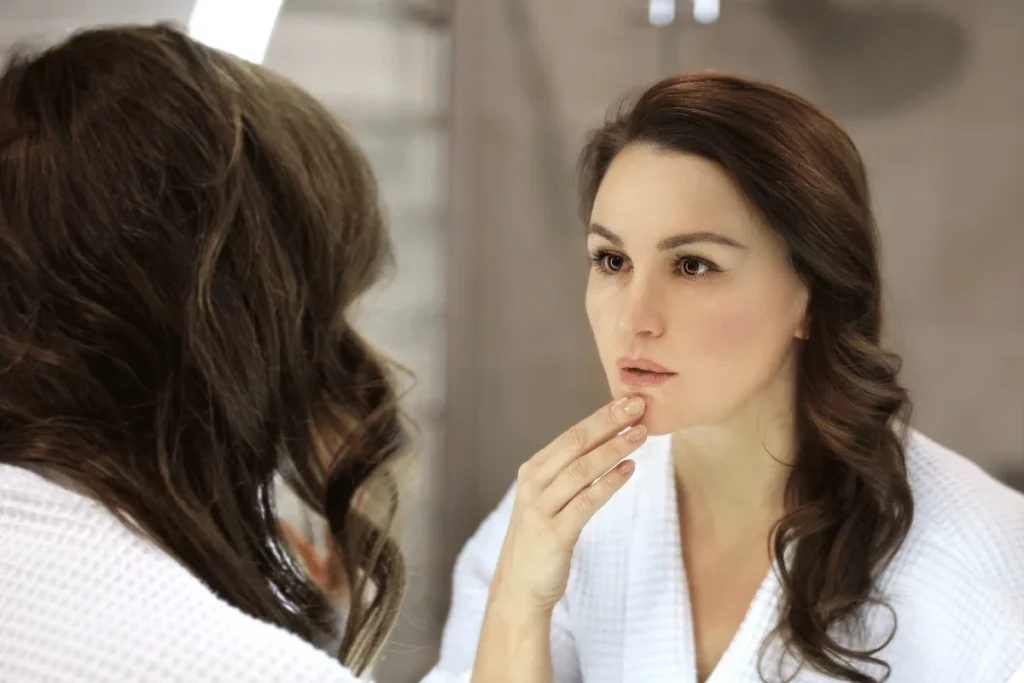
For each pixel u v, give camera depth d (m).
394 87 1.26
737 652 0.54
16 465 0.40
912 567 0.52
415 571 1.29
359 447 0.53
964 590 0.50
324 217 0.49
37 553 0.38
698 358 0.48
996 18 1.05
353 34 1.23
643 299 0.47
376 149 1.26
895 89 1.09
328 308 0.50
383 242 0.57
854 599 0.51
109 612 0.37
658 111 0.48
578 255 1.24
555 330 1.27
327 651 0.53
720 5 1.14
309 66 1.22
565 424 1.28
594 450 0.47
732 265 0.47
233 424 0.45
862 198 0.52
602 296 0.50
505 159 1.25
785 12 1.11
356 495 0.55
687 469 0.58
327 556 0.58
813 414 0.52
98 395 0.42
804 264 0.49
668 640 0.57
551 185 1.24
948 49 1.06
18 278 0.42
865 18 1.08
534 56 1.22
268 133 0.46
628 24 1.18
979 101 1.07
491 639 0.51
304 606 0.51
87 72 0.43
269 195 0.47
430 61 1.26
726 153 0.47
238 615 0.39
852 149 0.52
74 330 0.42
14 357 0.41
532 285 1.27
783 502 0.55
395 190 1.27
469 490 1.30
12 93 0.44
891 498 0.51
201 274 0.43
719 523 0.57
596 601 0.60
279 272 0.46
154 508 0.42
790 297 0.50
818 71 1.11
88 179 0.42
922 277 1.10
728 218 0.47
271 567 0.49
